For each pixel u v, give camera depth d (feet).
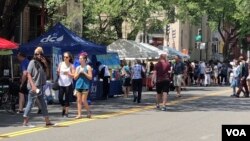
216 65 146.61
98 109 63.16
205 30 235.81
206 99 81.61
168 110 62.18
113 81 85.92
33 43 73.15
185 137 39.63
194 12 137.69
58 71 53.62
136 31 123.54
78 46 72.23
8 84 61.46
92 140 37.78
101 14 131.23
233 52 245.45
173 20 127.44
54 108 63.36
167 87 62.59
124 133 41.55
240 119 52.29
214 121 50.42
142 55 105.40
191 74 135.23
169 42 192.75
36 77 44.98
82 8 122.31
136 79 74.28
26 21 107.55
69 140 37.76
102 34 123.54
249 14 165.17
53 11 114.42
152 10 116.26
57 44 72.49
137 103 73.15
